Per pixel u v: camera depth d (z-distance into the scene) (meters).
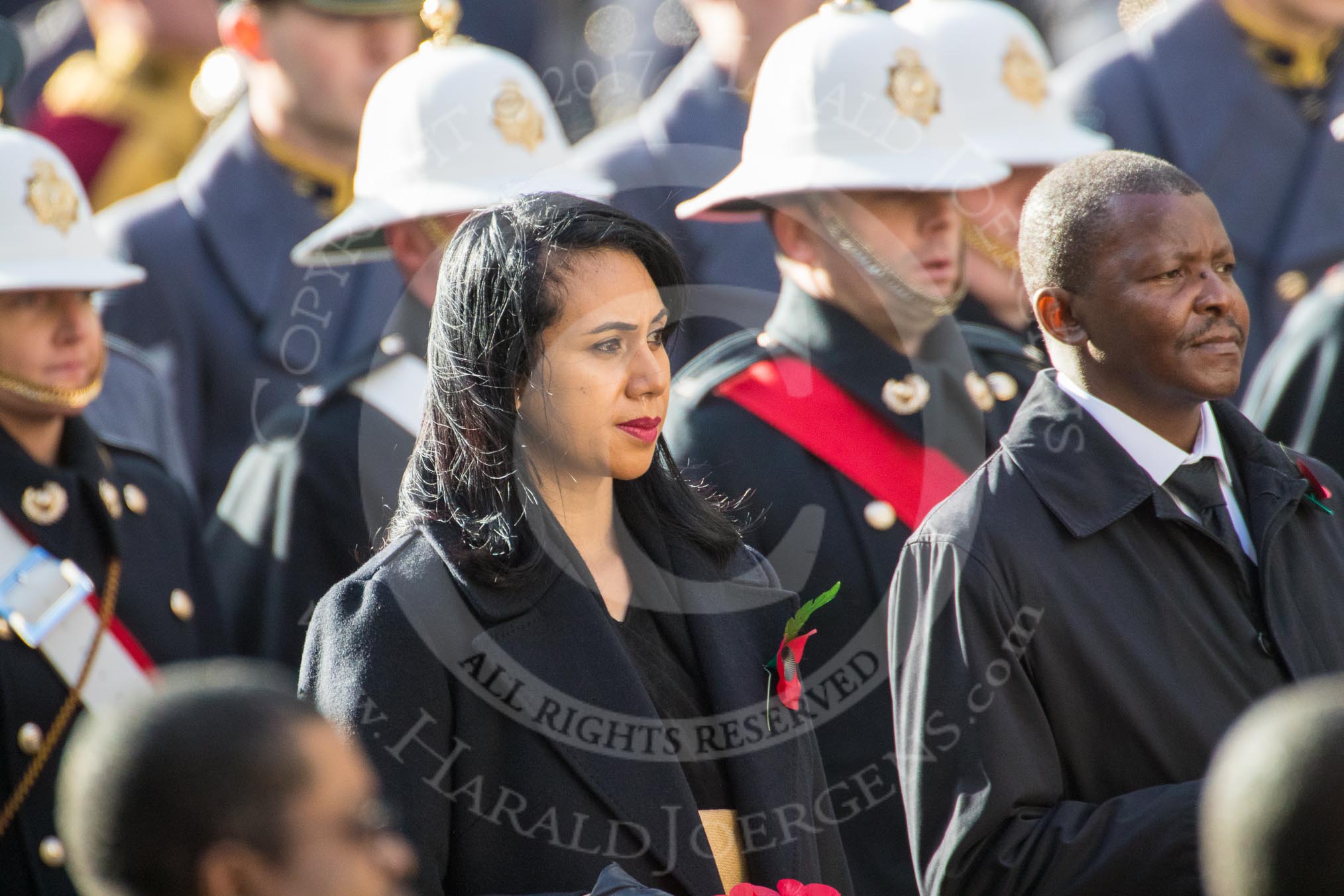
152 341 17.69
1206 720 9.02
